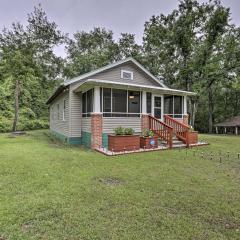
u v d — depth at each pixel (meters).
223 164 6.82
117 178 5.11
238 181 5.01
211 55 22.38
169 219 3.10
